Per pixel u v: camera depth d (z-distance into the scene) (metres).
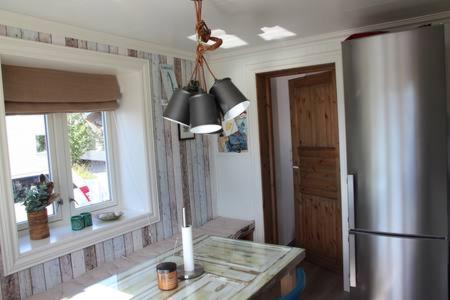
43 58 2.23
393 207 2.30
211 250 2.08
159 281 1.62
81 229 2.55
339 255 3.41
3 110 2.04
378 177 2.32
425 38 2.13
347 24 2.71
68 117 2.71
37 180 2.51
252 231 3.57
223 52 3.47
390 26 2.73
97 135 2.95
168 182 3.20
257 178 3.53
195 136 3.53
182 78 3.38
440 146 2.14
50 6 2.01
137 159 2.99
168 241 3.09
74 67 2.55
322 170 3.51
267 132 3.65
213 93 1.57
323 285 3.27
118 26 2.46
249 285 1.60
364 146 2.36
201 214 3.60
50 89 2.43
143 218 2.92
